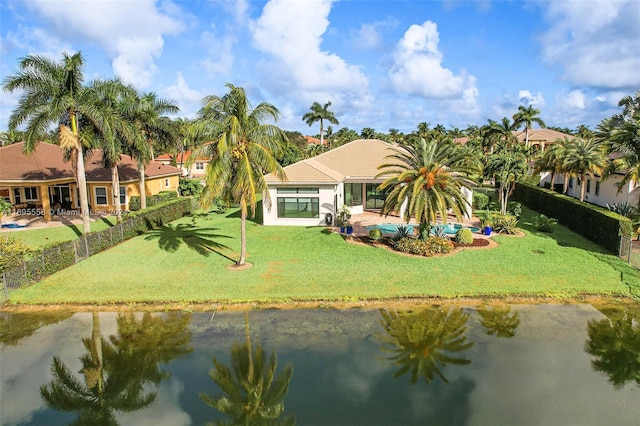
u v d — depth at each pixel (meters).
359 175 34.03
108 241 25.39
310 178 30.55
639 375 12.32
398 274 20.19
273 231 29.58
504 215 28.98
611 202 35.56
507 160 31.39
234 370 12.81
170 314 16.72
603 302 17.45
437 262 21.72
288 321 15.94
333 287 18.73
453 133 105.75
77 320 16.34
